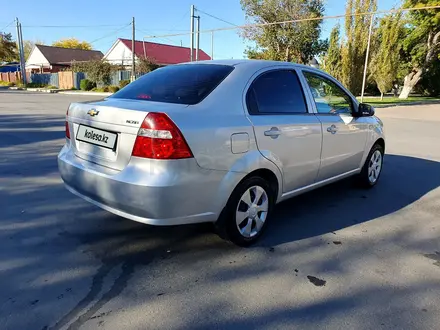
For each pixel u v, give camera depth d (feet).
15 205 13.34
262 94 10.73
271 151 10.45
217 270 9.32
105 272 9.11
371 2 71.72
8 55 198.08
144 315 7.50
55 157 21.06
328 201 14.87
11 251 9.99
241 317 7.53
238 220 10.14
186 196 8.64
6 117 39.86
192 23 94.07
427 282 9.00
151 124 8.30
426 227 12.41
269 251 10.40
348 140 13.98
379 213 13.62
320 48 98.53
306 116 11.89
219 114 9.36
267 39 96.07
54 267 9.26
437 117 53.67
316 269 9.49
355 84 74.79
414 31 86.89
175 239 10.97
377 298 8.29
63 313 7.49
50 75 134.92
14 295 8.04
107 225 11.83
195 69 11.12
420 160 23.31
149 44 149.59
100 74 115.44
